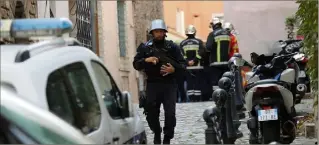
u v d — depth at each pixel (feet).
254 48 105.29
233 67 54.24
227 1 106.83
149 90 42.27
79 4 81.25
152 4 126.00
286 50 66.95
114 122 26.86
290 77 49.60
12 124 17.89
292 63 55.98
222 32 79.10
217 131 34.86
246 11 106.11
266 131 39.96
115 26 98.94
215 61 79.10
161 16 135.13
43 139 17.67
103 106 25.88
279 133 40.34
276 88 39.63
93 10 88.89
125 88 102.06
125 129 28.22
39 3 61.87
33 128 17.84
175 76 42.37
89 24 87.56
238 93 56.65
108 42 95.09
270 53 60.59
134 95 107.04
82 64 25.05
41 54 22.25
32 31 23.24
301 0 41.50
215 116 34.76
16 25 23.17
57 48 23.49
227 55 78.89
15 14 56.95
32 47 22.08
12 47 22.99
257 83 40.34
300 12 41.83
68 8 69.56
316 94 41.88
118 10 103.60
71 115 22.68
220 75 79.71
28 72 20.86
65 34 25.12
